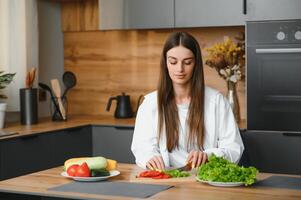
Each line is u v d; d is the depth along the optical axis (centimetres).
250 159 379
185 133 283
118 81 475
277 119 374
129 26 423
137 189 217
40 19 467
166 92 281
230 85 404
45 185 228
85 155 419
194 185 224
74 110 492
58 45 488
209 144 285
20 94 412
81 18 481
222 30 439
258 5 381
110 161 253
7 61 414
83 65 486
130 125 409
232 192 210
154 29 459
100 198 204
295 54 367
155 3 414
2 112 389
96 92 483
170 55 271
